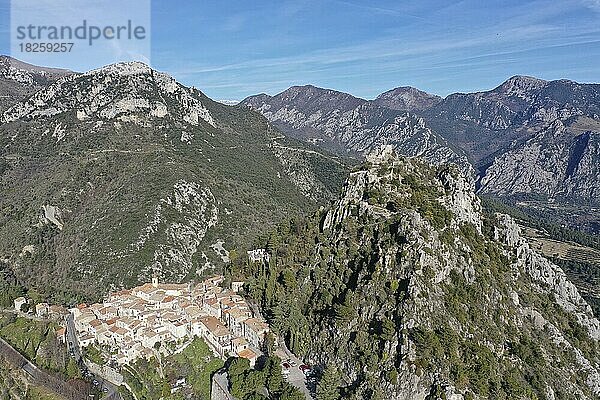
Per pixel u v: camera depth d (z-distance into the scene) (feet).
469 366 469.57
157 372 605.73
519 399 470.39
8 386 625.82
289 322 581.12
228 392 527.81
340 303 548.72
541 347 553.23
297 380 518.78
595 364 582.76
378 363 476.54
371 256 573.33
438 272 536.01
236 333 633.61
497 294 574.97
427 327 484.33
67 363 646.33
